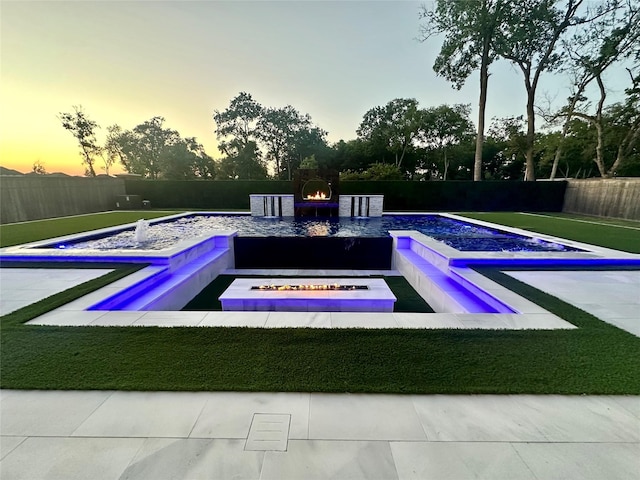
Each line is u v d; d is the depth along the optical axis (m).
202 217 13.15
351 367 2.35
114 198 17.83
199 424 1.79
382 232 9.13
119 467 1.51
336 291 4.52
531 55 18.44
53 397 2.01
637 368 2.36
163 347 2.62
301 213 13.05
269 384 2.14
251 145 31.98
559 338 2.83
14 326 2.98
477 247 7.66
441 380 2.20
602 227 10.49
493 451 1.62
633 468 1.52
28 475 1.47
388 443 1.67
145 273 4.86
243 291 4.48
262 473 1.49
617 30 15.51
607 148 21.42
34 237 8.06
